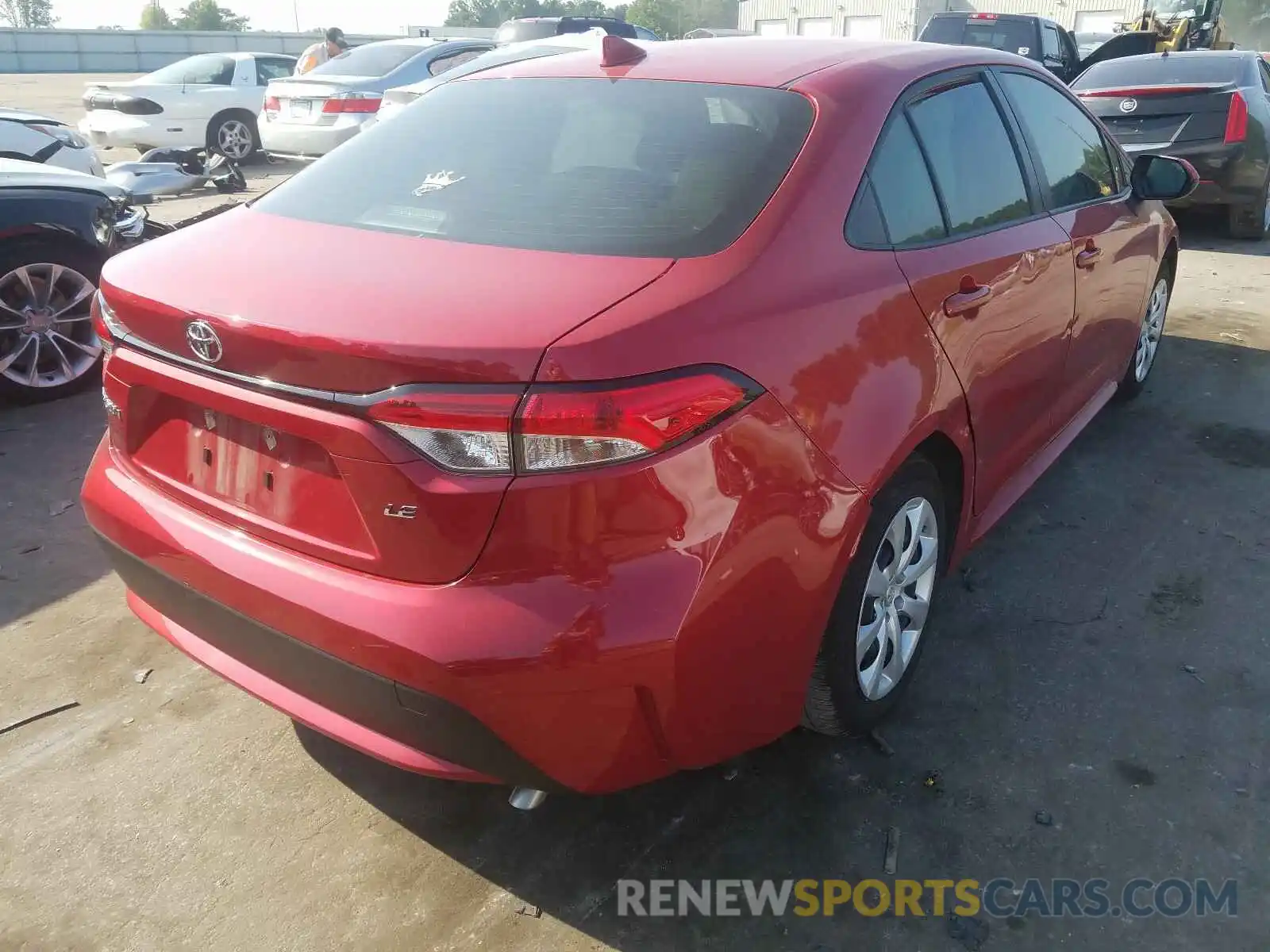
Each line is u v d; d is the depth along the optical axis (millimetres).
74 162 8281
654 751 1940
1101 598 3256
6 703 2775
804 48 2787
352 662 1854
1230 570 3422
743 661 1977
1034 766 2529
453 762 1888
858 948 2053
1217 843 2293
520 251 2055
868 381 2174
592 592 1762
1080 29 40562
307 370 1815
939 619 3143
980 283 2633
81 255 4973
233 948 2059
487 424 1697
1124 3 39250
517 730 1795
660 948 2055
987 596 3268
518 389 1696
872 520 2283
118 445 2350
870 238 2338
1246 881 2195
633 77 2639
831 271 2178
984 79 3061
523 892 2189
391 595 1824
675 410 1768
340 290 1914
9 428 4652
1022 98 3273
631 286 1899
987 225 2842
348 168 2564
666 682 1834
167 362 2084
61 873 2232
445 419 1706
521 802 2014
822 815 2387
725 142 2330
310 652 1915
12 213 4695
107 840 2324
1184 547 3574
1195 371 5352
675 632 1803
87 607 3234
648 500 1760
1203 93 7969
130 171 7176
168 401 2162
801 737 2631
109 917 2129
